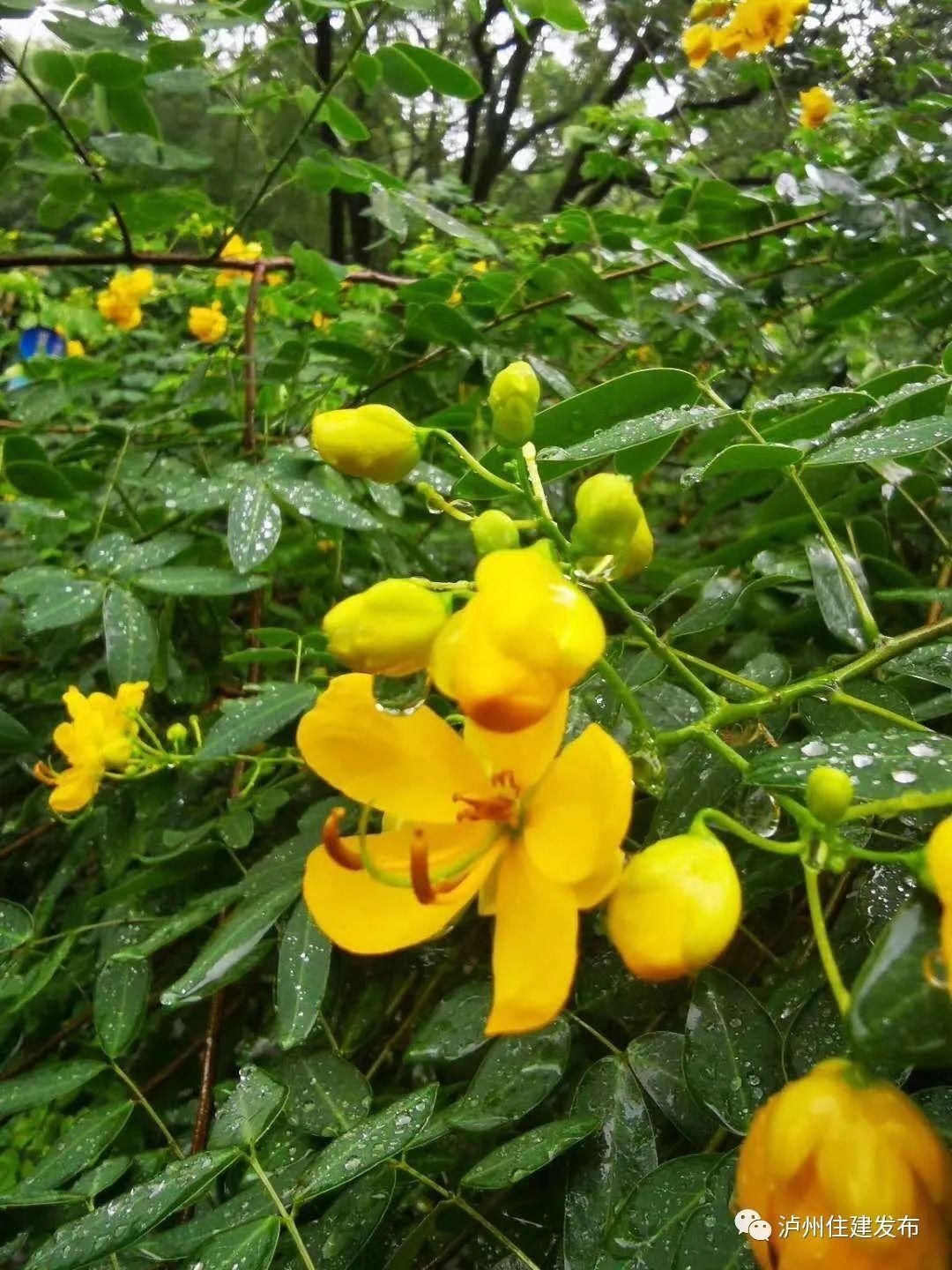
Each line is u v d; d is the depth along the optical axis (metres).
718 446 0.24
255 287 0.34
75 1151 0.17
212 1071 0.20
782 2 0.40
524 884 0.12
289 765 0.25
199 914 0.19
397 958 0.20
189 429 0.36
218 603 0.30
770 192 0.36
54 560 0.35
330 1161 0.13
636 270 0.34
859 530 0.22
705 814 0.11
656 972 0.10
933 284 0.30
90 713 0.24
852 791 0.11
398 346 0.33
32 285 0.58
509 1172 0.13
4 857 0.30
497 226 0.49
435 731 0.13
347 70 0.31
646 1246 0.12
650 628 0.15
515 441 0.15
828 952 0.11
